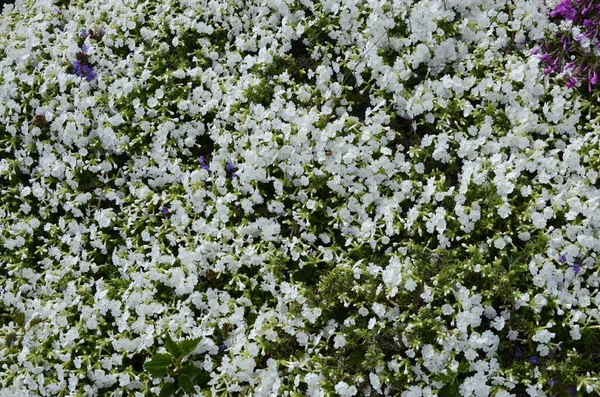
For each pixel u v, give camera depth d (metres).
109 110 1.65
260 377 1.46
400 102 1.58
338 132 1.57
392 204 1.52
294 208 1.55
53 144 1.67
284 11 1.67
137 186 1.61
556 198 1.47
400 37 1.61
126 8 1.73
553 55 1.57
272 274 1.51
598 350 1.42
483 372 1.41
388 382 1.42
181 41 1.69
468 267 1.44
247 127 1.59
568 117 1.54
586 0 1.55
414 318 1.43
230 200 1.56
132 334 1.51
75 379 1.47
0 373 1.50
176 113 1.66
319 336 1.46
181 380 1.45
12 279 1.58
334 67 1.62
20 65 1.71
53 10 1.78
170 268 1.54
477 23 1.60
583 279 1.45
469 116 1.56
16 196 1.64
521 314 1.43
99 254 1.59
